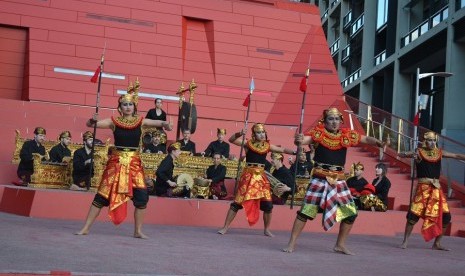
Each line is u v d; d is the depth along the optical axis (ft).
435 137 31.65
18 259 18.40
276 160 41.83
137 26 69.10
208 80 69.36
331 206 24.98
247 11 75.31
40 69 62.95
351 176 43.96
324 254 25.27
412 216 30.96
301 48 75.05
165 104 65.77
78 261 18.83
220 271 18.79
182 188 39.99
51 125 54.70
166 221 35.01
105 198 25.85
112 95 64.18
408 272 21.26
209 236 29.60
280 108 69.67
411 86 104.27
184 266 19.29
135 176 26.18
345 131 25.68
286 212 36.60
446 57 83.92
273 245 27.37
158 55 68.28
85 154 39.09
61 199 33.32
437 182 31.40
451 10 82.48
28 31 65.00
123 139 26.07
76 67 64.28
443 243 35.96
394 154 58.03
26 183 41.83
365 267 21.91
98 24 67.62
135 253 21.50
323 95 71.51
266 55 73.00
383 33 120.16
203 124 64.39
